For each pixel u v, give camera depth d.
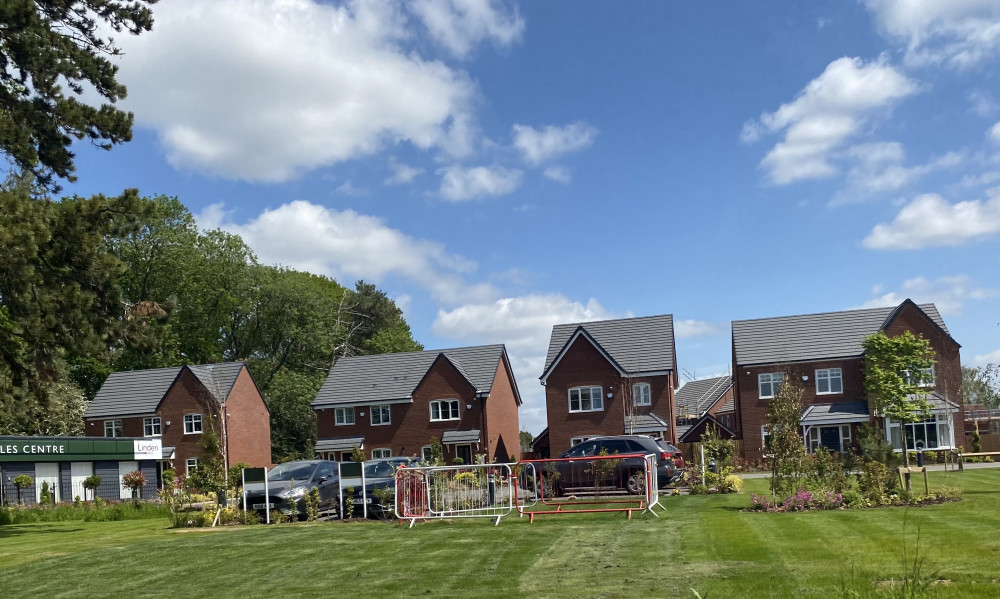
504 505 21.25
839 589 9.73
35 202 22.02
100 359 23.45
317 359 77.31
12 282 20.83
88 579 13.77
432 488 20.25
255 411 61.59
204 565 14.47
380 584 11.92
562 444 52.94
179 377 60.09
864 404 50.06
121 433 60.88
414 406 58.31
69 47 24.33
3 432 54.62
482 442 56.56
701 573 11.23
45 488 41.25
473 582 11.68
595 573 11.74
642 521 17.33
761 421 51.53
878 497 19.03
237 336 75.19
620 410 52.31
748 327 54.38
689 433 53.78
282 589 11.97
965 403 69.75
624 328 55.59
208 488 24.86
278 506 23.30
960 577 10.11
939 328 50.00
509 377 63.41
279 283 73.31
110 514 29.83
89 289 22.89
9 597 12.62
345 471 23.02
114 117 24.59
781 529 15.04
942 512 16.64
